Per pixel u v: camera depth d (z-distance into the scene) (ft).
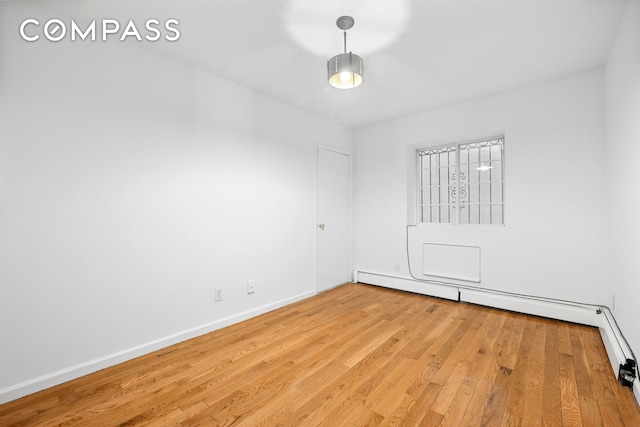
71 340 6.20
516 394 5.56
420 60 8.26
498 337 8.09
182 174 8.13
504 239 10.44
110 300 6.77
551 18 6.45
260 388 5.82
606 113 8.38
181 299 8.05
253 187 9.99
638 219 5.55
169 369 6.55
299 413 5.09
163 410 5.18
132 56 7.19
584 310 8.81
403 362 6.78
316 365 6.67
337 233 13.69
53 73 6.01
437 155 12.87
